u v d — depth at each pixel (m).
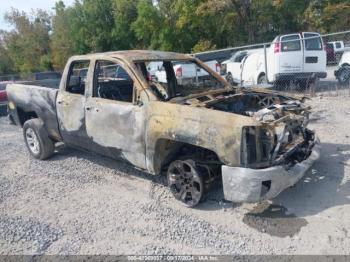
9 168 6.61
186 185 4.64
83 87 6.32
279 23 33.50
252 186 3.94
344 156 5.79
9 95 7.27
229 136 4.02
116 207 4.79
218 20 32.75
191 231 4.09
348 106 9.29
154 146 4.67
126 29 39.62
